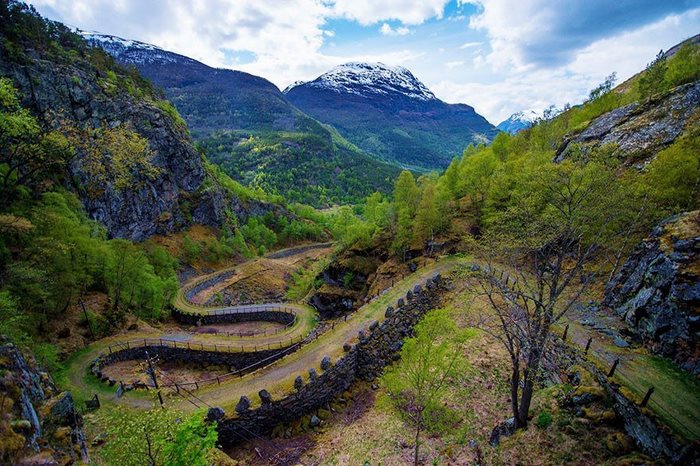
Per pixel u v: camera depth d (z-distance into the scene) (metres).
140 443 13.50
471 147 79.00
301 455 25.14
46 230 38.91
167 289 62.34
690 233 23.75
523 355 28.06
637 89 66.81
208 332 52.62
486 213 51.19
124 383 31.92
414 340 21.42
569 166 25.47
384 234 68.44
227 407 27.30
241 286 82.06
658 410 17.25
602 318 27.66
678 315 21.27
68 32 91.19
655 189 29.88
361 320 38.56
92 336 40.72
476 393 26.70
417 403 21.25
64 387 28.55
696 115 42.16
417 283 45.28
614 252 32.81
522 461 19.11
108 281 46.88
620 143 46.81
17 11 73.06
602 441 18.23
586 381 21.56
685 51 58.38
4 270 34.03
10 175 47.88
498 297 37.25
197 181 112.00
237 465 23.20
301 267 108.75
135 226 85.50
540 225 23.62
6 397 13.62
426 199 55.94
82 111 76.12
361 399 31.56
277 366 32.34
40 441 14.22
